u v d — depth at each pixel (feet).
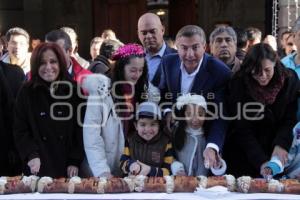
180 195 10.07
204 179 10.30
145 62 12.35
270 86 11.41
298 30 13.79
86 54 45.60
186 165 11.77
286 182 10.25
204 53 12.47
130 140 11.74
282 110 11.59
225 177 10.37
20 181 10.28
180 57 12.30
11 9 43.57
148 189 10.21
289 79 11.63
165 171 11.43
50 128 11.51
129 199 10.05
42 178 10.34
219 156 11.44
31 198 10.05
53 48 11.55
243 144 11.73
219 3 43.60
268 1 32.96
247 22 42.73
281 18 30.68
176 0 47.70
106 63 16.51
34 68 11.50
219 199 9.91
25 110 11.54
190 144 11.76
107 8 46.50
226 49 14.57
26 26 43.80
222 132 11.70
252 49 11.36
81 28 45.52
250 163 11.86
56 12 44.91
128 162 11.45
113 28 46.83
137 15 46.91
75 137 11.77
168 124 11.99
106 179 10.44
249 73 11.40
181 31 12.08
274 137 11.84
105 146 11.73
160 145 11.65
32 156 11.31
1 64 13.25
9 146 12.48
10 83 13.10
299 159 11.60
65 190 10.20
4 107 12.35
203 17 44.80
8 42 16.90
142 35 14.73
